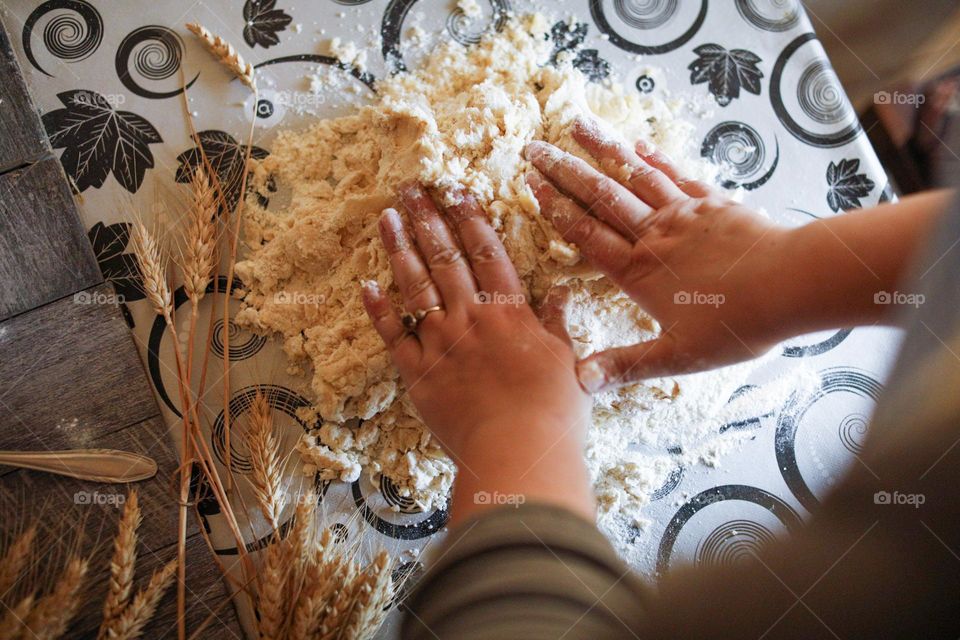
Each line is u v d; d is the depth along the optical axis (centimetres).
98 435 77
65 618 66
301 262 82
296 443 82
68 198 81
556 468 60
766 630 53
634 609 51
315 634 69
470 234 73
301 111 89
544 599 50
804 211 92
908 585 58
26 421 75
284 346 83
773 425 86
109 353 79
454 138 77
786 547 59
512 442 62
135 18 89
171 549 75
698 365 67
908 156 102
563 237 74
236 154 87
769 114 94
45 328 78
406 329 72
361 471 82
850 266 62
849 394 87
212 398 82
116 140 86
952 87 100
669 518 83
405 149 79
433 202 76
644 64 94
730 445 85
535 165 77
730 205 70
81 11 88
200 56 89
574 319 78
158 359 82
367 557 80
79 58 87
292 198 87
